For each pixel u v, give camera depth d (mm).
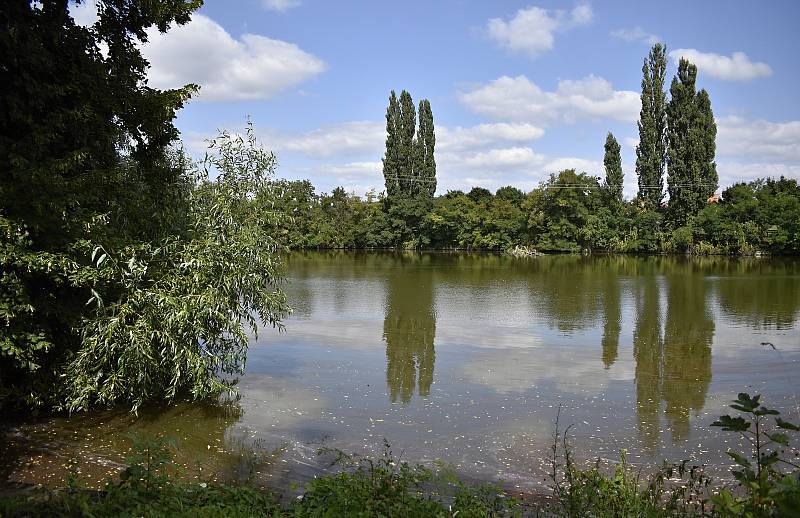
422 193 79438
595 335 18531
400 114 79188
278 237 12438
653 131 67688
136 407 10297
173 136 11594
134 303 10000
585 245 71125
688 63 64062
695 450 9133
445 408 11211
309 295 28281
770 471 3445
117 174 10000
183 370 10922
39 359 9906
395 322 20734
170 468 8156
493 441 9516
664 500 7133
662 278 37375
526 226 74438
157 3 10555
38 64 8992
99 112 10234
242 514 4953
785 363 14719
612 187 71875
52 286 9938
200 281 10539
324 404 11398
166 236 11180
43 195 8758
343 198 89000
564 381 13172
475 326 20062
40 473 8039
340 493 5023
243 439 9523
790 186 66250
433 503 5160
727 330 19281
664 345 17000
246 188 11352
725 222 62188
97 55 10375
